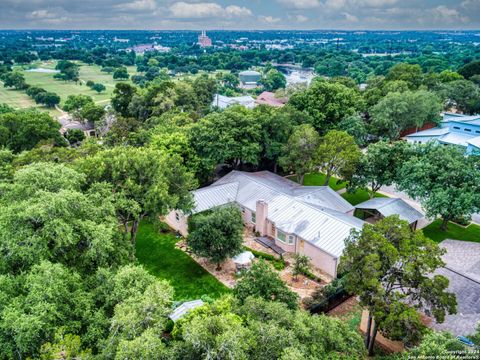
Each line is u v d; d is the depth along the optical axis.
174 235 47.81
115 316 20.84
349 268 27.31
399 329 24.17
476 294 29.52
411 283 26.25
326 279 38.88
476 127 78.31
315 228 41.78
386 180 50.91
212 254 38.91
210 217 38.94
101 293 24.72
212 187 51.28
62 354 19.69
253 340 19.38
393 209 47.78
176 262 42.16
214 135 56.69
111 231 28.80
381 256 26.38
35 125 71.00
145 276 24.92
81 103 121.38
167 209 38.53
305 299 34.38
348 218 44.12
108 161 38.03
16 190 28.81
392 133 79.69
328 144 53.44
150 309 21.11
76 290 24.27
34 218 26.09
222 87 173.75
